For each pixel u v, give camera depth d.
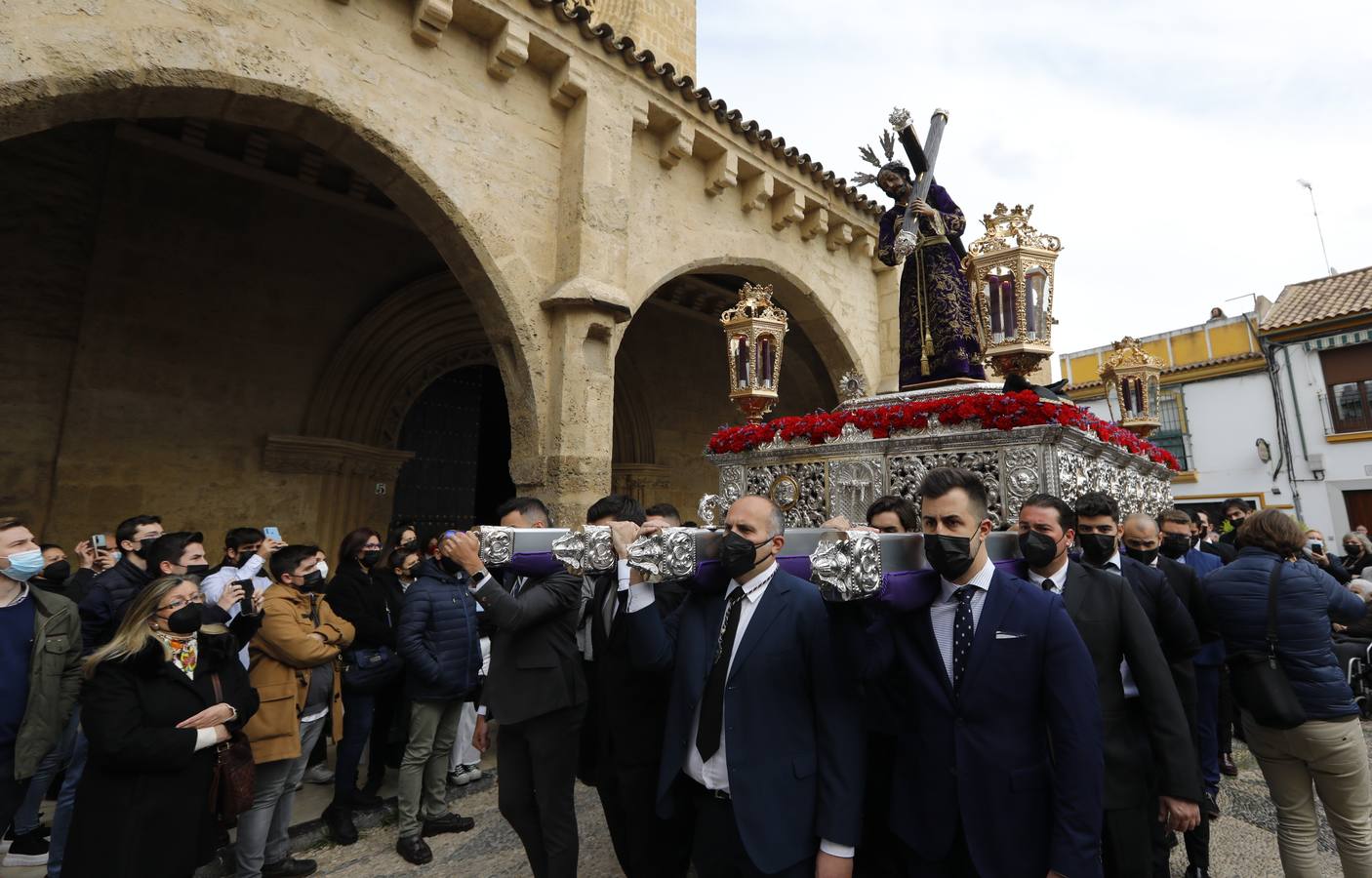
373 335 7.73
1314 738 2.72
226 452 6.77
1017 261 3.84
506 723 2.76
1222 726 4.90
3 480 5.63
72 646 3.13
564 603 2.85
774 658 2.11
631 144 6.77
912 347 5.49
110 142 6.36
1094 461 4.34
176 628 2.51
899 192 5.46
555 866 2.69
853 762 1.97
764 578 2.25
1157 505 5.78
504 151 5.64
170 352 6.53
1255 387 16.06
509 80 5.76
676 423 11.33
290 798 3.52
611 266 5.93
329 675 3.84
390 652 4.19
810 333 9.31
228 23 4.18
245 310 7.01
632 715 2.57
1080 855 1.75
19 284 5.84
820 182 8.57
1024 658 1.93
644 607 2.32
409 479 8.71
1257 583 2.92
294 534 7.11
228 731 2.66
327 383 7.44
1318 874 2.76
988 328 4.00
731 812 2.08
